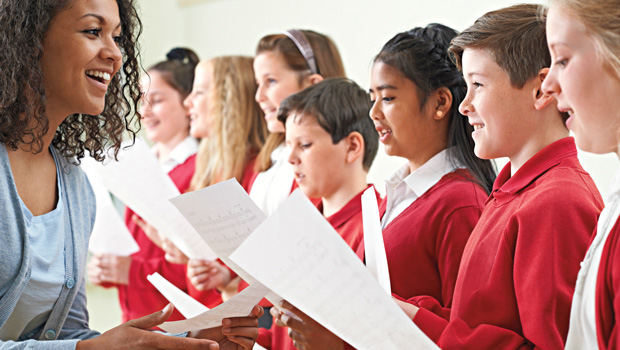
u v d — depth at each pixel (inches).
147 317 49.3
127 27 60.4
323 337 46.8
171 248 97.7
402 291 55.4
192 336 55.4
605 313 36.5
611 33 34.4
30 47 49.9
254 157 104.9
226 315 47.9
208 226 47.4
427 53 56.9
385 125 58.2
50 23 50.1
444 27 58.8
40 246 53.0
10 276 50.8
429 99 56.9
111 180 80.2
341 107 69.9
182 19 201.5
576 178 43.3
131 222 114.7
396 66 57.1
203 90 110.3
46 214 54.4
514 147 46.5
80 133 59.5
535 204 42.5
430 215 54.9
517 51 45.0
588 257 38.1
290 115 71.6
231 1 192.9
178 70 120.3
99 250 104.7
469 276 46.2
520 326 43.2
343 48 165.2
